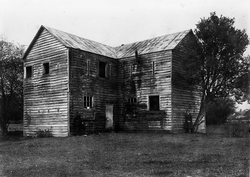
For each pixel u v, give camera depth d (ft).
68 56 78.48
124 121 91.76
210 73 82.48
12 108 118.32
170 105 80.89
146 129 85.76
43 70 85.35
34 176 29.73
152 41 96.78
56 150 49.16
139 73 89.25
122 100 93.25
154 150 45.98
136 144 54.75
